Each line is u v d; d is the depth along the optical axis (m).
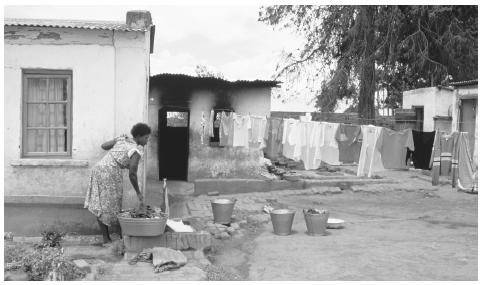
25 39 7.61
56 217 7.78
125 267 6.16
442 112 20.66
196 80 13.72
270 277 6.06
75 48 7.68
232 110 13.98
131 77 7.79
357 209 11.30
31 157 7.79
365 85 21.20
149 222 6.53
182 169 14.55
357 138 9.43
